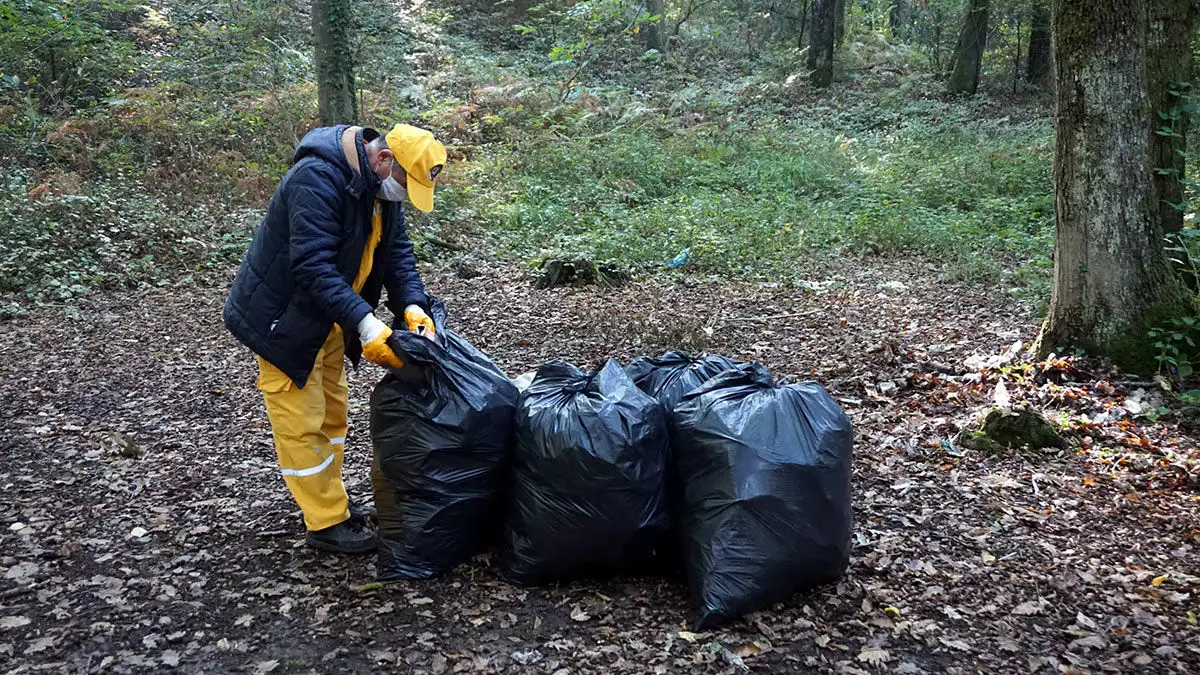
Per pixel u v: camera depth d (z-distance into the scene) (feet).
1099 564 10.21
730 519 8.93
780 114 57.67
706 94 57.16
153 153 36.22
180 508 12.01
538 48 64.03
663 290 26.04
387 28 56.65
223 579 10.04
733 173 41.19
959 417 14.84
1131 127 15.70
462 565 10.17
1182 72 16.15
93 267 26.45
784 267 28.68
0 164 33.37
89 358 19.65
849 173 42.68
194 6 54.19
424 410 9.66
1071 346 16.53
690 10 73.51
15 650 8.58
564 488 9.29
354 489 12.53
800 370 18.02
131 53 45.98
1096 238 16.06
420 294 10.68
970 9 64.34
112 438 14.58
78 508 11.97
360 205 9.73
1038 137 50.47
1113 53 15.51
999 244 32.07
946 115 58.80
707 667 8.27
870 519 11.32
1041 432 13.50
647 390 10.91
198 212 31.35
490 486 9.93
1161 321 15.89
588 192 37.11
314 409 10.16
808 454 9.18
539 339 21.16
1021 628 8.96
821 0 65.46
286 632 8.95
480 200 35.45
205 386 17.80
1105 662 8.37
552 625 9.02
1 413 15.92
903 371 17.34
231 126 39.32
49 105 39.58
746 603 8.88
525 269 28.43
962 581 9.82
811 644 8.68
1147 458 13.01
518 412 9.84
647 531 9.38
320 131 9.82
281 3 56.49
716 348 20.03
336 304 9.31
